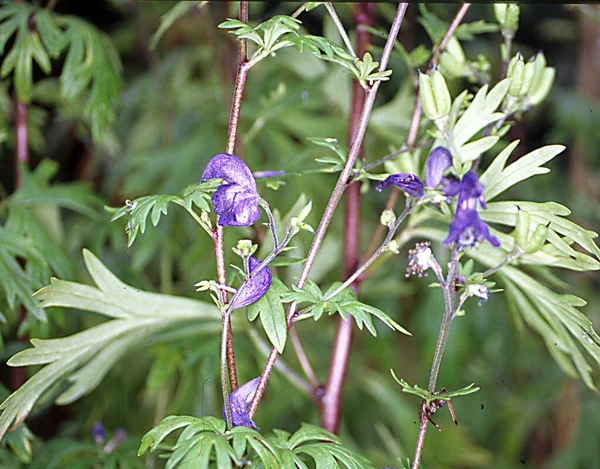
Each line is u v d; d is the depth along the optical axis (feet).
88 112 3.06
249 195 2.47
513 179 2.65
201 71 4.91
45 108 4.25
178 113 4.54
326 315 4.52
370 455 3.79
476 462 4.17
